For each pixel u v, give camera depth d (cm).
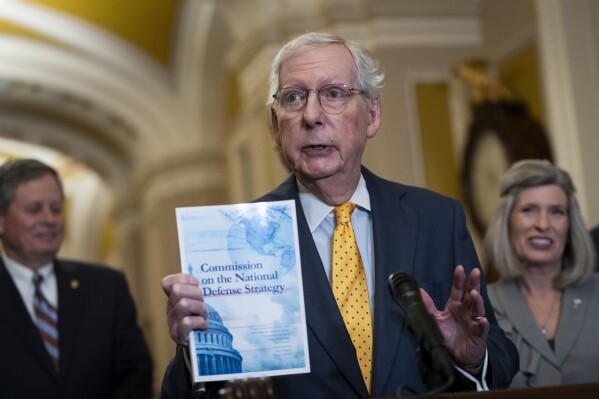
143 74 1389
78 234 2250
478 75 686
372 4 823
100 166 1677
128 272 1772
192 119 1416
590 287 376
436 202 278
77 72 1377
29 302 429
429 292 258
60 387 411
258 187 1009
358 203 272
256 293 232
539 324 374
